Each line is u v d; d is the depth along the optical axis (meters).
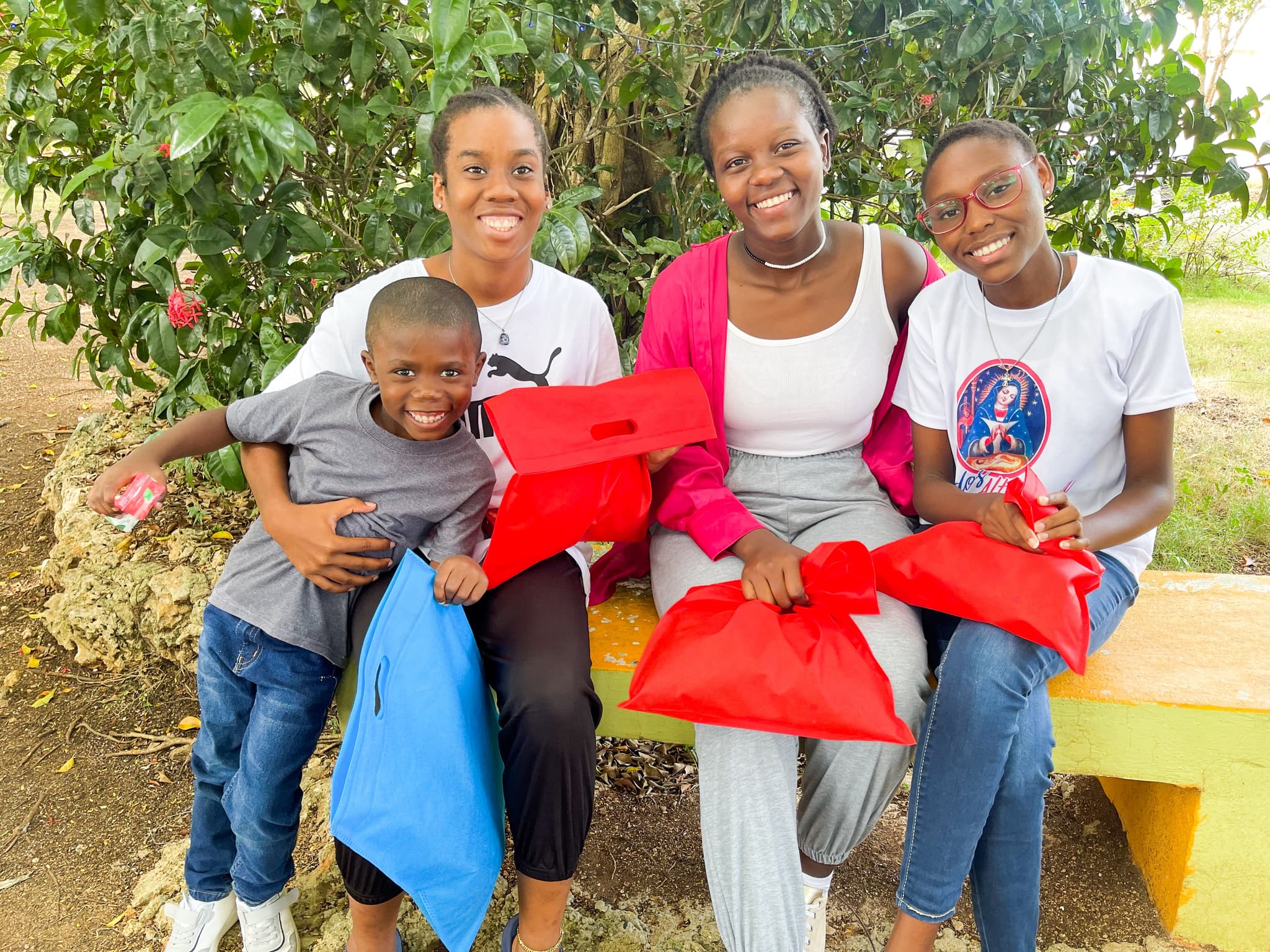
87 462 3.53
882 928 2.00
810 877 1.74
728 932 1.58
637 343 2.93
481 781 1.56
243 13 2.04
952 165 1.72
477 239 1.78
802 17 2.62
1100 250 3.44
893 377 2.05
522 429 1.62
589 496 1.68
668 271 2.03
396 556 1.71
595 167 2.93
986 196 1.70
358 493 1.69
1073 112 3.07
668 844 2.24
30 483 3.91
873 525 1.94
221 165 2.23
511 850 2.18
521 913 1.66
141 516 1.65
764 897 1.53
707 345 1.98
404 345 1.61
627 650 1.89
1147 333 1.74
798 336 1.95
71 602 2.93
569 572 1.79
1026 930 1.66
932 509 1.85
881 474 2.10
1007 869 1.64
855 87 2.73
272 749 1.68
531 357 1.90
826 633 1.58
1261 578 2.21
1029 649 1.58
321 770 2.45
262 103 1.87
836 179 3.06
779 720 1.52
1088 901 2.04
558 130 3.01
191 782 2.44
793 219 1.83
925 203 1.79
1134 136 3.21
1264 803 1.80
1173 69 3.16
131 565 2.93
